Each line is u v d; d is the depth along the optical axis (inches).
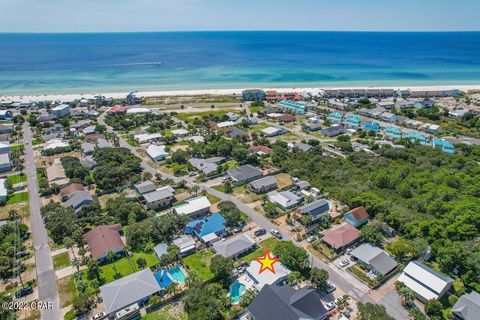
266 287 2484.0
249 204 4072.3
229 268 2768.2
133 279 2655.0
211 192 4355.3
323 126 7106.3
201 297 2455.7
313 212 3614.7
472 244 3100.4
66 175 4591.5
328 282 2787.9
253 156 5118.1
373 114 7800.2
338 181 4512.8
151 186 4217.5
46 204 4020.7
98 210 3764.8
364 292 2704.2
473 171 4598.9
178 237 3400.6
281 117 7445.9
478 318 2321.6
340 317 2426.2
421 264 2849.4
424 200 3853.3
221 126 6806.1
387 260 2945.4
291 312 2256.4
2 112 7317.9
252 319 2417.6
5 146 5433.1
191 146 5713.6
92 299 2603.3
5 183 4325.8
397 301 2610.7
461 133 6584.6
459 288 2723.9
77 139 6018.7
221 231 3476.9
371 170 4832.7
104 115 7765.8
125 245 3275.1
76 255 3129.9
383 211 3624.5
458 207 3602.4
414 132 6545.3
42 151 5457.7
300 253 2883.9
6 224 3412.9
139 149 5777.6
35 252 3176.7
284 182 4630.9
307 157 5216.5
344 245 3198.8
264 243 3326.8
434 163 5002.5
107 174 4429.1
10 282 2797.7
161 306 2559.1
